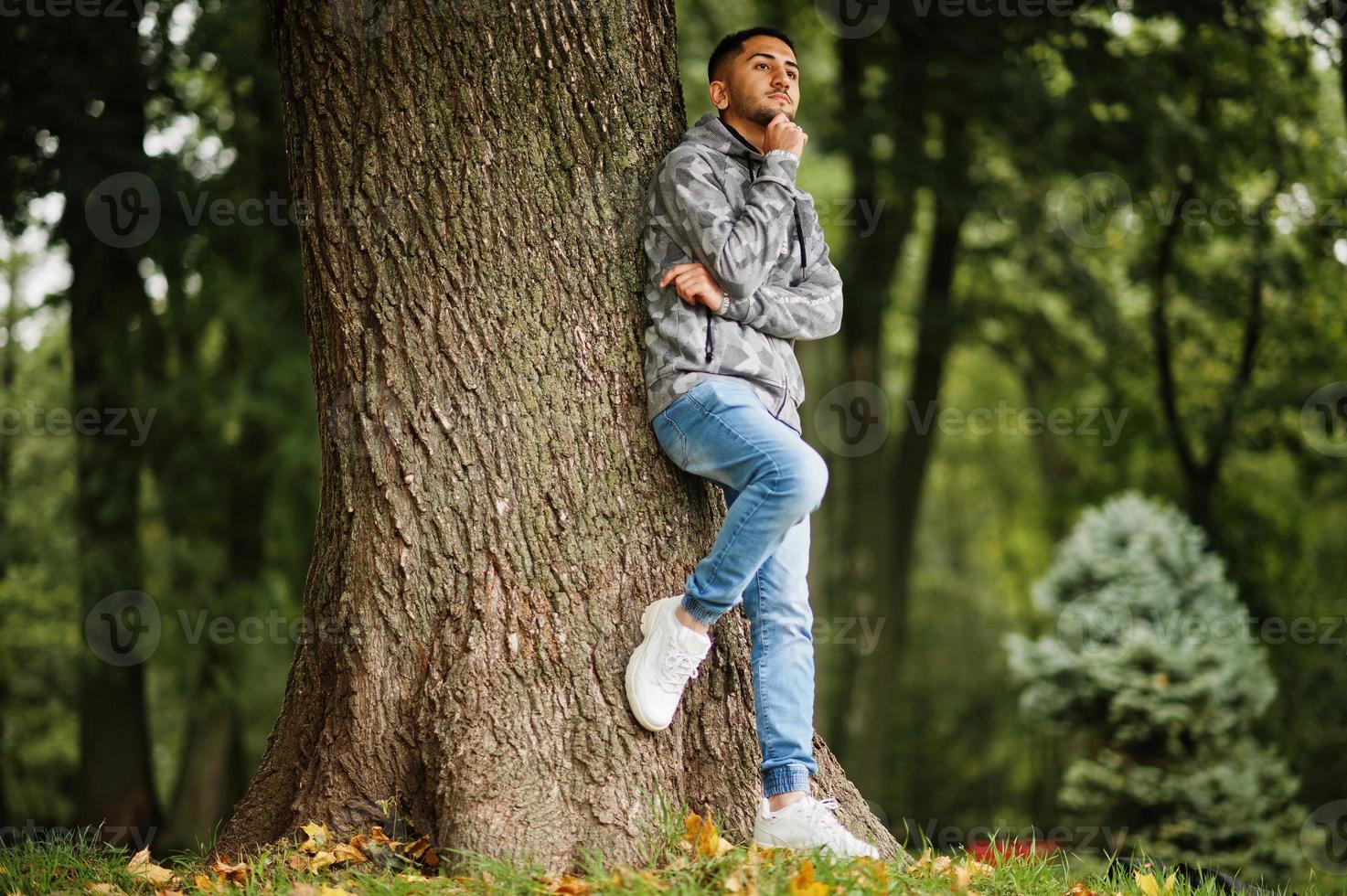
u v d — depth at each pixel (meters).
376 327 4.42
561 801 4.14
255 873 4.08
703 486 4.69
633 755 4.24
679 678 4.21
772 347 4.36
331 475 4.58
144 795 13.75
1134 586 10.88
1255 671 10.66
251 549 14.32
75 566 13.66
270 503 13.74
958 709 25.83
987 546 29.09
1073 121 11.96
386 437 4.39
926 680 26.81
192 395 13.02
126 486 13.55
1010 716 24.69
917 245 19.91
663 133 4.67
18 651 18.81
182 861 4.69
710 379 4.25
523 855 4.03
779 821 4.19
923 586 29.17
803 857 4.02
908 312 16.33
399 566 4.36
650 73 4.66
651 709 4.19
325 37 4.42
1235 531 16.14
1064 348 17.58
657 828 4.18
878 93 13.64
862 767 15.83
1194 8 9.99
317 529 4.68
